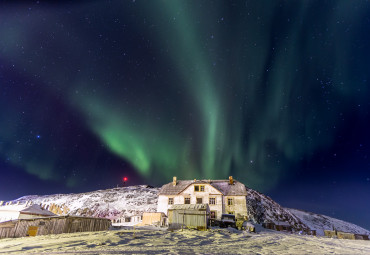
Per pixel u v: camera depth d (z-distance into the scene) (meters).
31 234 24.30
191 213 29.27
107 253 11.62
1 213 33.88
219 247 15.28
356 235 36.28
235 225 32.53
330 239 26.64
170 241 17.36
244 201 41.97
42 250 12.67
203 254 12.24
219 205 41.66
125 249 13.00
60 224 24.23
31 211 33.16
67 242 15.70
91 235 20.22
